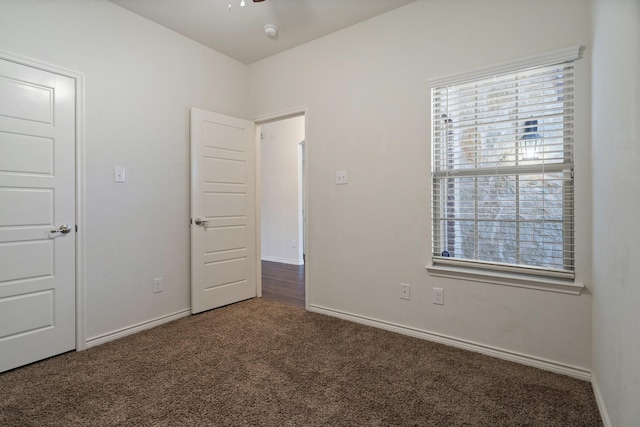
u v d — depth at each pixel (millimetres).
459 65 2334
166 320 2898
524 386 1866
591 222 1883
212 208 3205
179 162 3012
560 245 2051
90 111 2416
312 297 3180
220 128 3270
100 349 2363
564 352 1993
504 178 2227
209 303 3193
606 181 1523
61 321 2273
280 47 3258
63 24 2277
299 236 5789
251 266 3613
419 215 2529
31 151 2141
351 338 2541
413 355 2252
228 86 3449
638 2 1100
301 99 3207
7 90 2039
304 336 2582
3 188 2035
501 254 2254
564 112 2023
